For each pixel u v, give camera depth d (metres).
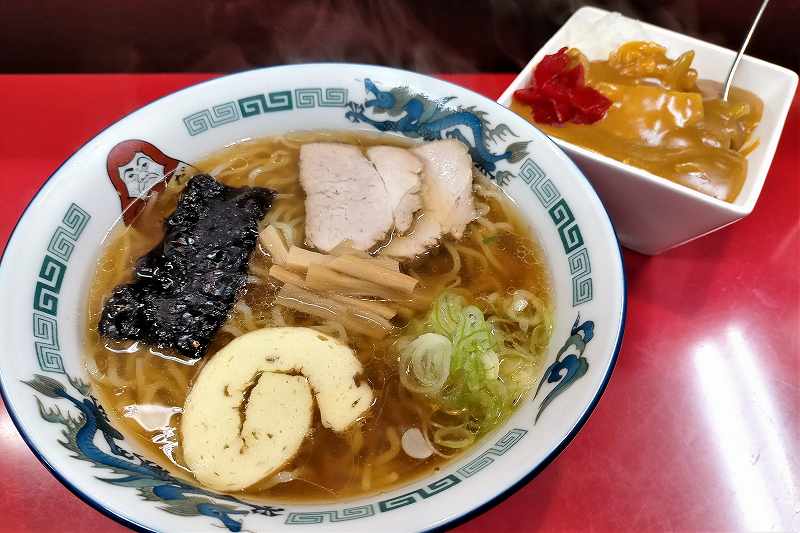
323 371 0.25
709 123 0.31
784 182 0.36
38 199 0.25
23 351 0.22
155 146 0.29
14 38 0.43
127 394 0.25
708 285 0.33
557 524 0.25
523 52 0.45
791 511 0.26
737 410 0.28
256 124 0.32
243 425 0.24
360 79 0.31
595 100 0.32
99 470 0.20
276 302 0.27
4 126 0.38
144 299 0.26
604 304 0.23
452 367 0.25
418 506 0.19
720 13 0.40
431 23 0.43
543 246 0.28
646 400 0.29
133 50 0.44
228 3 0.42
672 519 0.25
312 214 0.30
